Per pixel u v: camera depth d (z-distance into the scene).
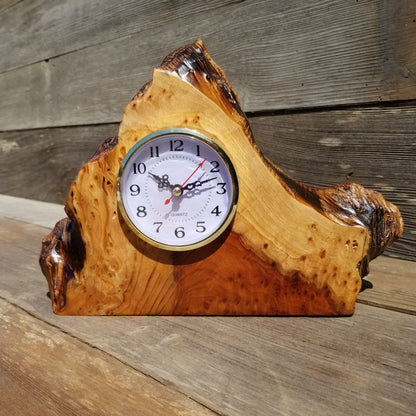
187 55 0.31
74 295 0.32
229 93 0.32
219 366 0.25
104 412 0.21
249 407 0.22
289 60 0.49
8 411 0.22
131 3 0.62
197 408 0.22
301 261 0.31
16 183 0.89
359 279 0.31
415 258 0.45
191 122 0.30
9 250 0.50
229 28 0.53
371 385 0.23
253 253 0.31
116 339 0.28
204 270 0.31
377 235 0.34
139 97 0.30
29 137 0.84
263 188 0.30
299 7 0.47
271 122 0.52
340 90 0.46
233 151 0.30
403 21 0.42
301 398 0.22
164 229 0.30
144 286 0.32
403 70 0.42
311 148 0.49
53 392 0.23
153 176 0.30
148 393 0.23
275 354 0.27
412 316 0.32
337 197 0.35
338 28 0.45
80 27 0.69
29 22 0.78
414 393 0.23
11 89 0.85
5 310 0.33
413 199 0.44
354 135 0.46
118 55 0.65
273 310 0.32
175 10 0.57
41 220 0.66
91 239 0.31
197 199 0.30
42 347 0.28
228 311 0.32
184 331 0.30
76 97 0.73
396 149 0.44
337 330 0.30
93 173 0.30
